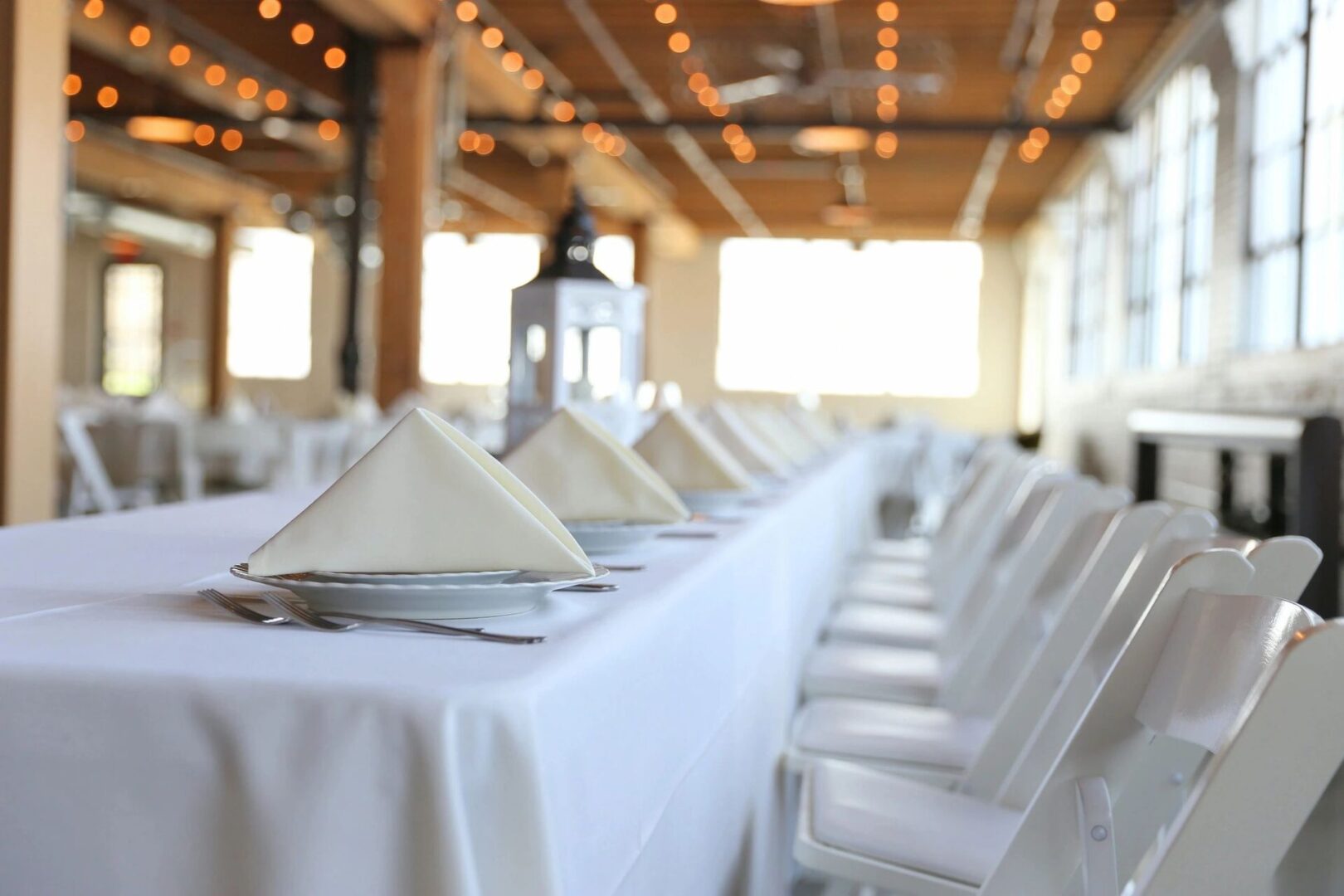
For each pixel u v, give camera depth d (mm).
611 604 1321
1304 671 953
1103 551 2104
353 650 1055
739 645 1896
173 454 7359
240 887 957
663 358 22812
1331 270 7105
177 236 19438
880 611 3842
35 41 4105
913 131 13188
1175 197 11211
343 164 16156
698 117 13227
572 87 12531
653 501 1723
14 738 974
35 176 4137
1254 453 7461
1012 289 21891
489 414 12141
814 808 1899
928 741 2369
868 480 6703
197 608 1246
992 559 3217
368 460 1199
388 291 9445
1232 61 8844
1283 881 1706
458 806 923
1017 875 1490
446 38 9586
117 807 968
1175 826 1004
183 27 10430
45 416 4227
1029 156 15438
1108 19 9977
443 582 1191
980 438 15562
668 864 1400
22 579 1449
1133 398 12344
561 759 995
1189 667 1286
